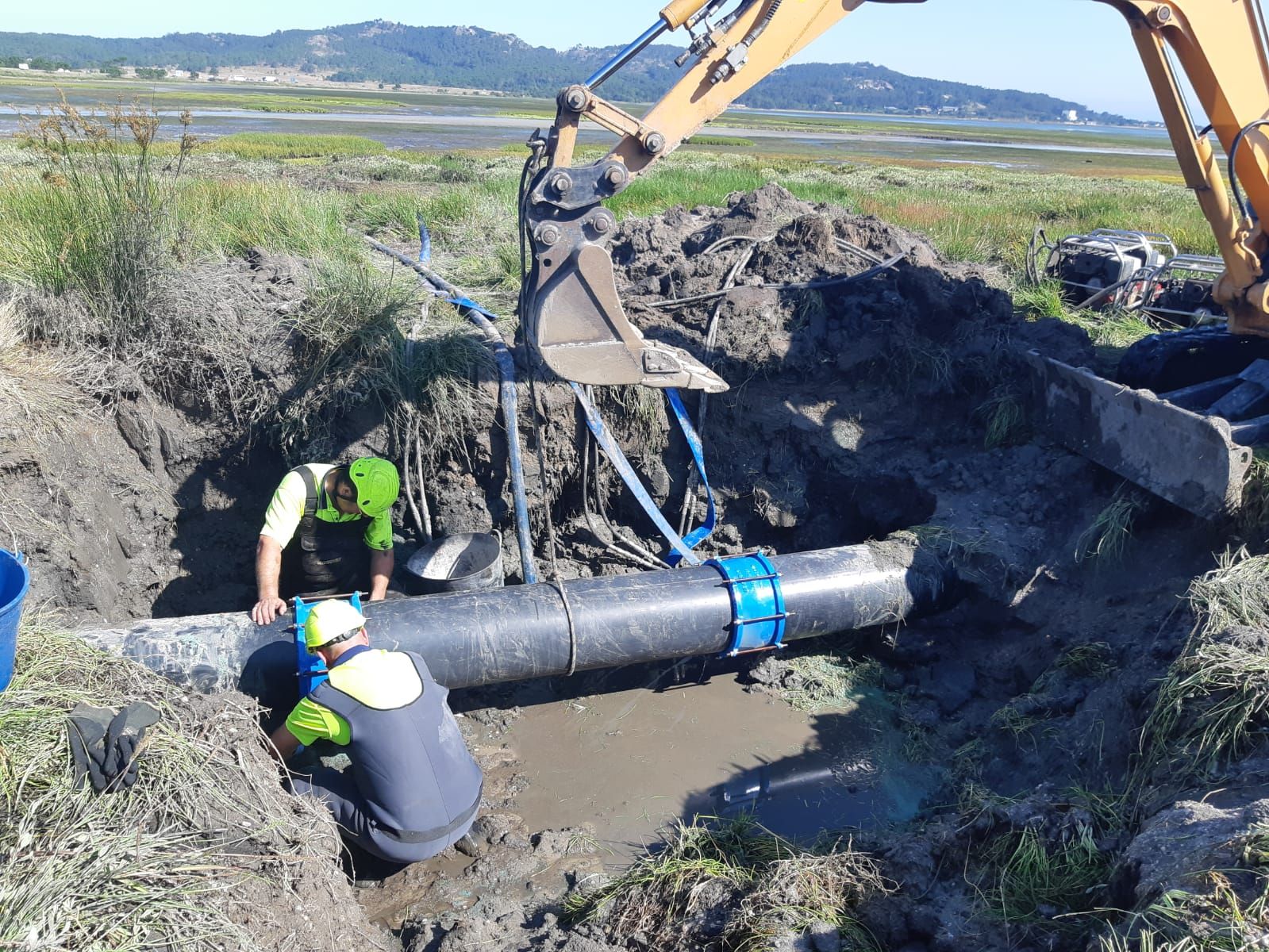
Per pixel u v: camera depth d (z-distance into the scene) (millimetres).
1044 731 4355
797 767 4723
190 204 7547
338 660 3635
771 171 23594
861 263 7340
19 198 6516
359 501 4555
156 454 5777
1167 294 8234
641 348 4695
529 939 3607
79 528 4910
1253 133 4992
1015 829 3510
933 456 6352
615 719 5082
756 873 3625
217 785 3150
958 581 5293
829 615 5074
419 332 6184
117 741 2979
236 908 2863
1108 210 16734
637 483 5840
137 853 2758
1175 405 5043
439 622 4469
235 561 6012
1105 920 2965
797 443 6488
